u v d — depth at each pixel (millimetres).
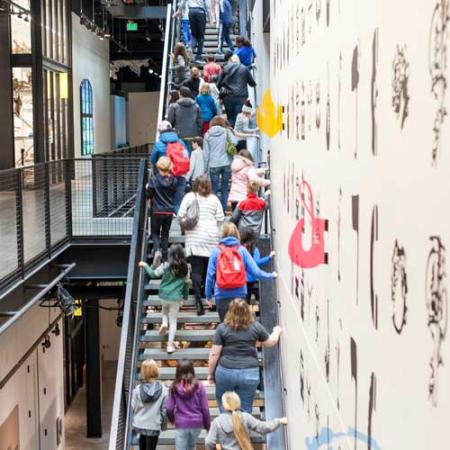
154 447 8359
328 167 4711
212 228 9742
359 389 3672
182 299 9445
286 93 7961
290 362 7496
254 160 13812
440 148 2359
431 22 2457
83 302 20375
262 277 8711
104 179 13906
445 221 2311
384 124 3125
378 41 3238
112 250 14000
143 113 44188
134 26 34656
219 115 12781
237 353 7730
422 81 2557
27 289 11664
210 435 7277
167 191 10578
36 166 12055
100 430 21047
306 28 5992
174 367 9773
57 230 13453
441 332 2355
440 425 2363
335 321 4438
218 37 18141
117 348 28922
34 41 21438
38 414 16562
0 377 12859
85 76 29359
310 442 5711
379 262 3223
